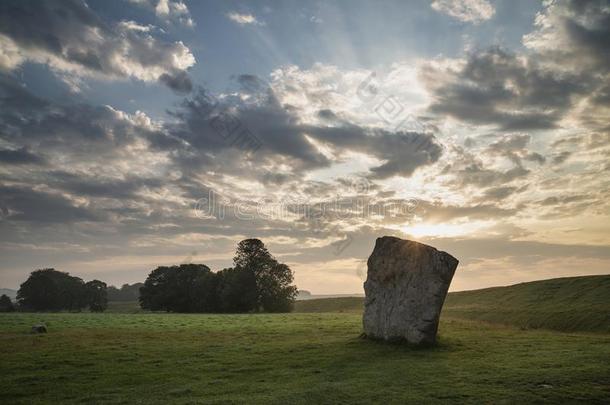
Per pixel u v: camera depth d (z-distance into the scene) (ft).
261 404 54.13
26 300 413.59
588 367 67.56
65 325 154.71
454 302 263.49
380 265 103.35
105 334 121.39
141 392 61.62
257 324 155.84
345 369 73.05
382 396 56.59
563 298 200.44
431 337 91.40
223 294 307.99
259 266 321.32
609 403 53.26
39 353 88.43
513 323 175.83
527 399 54.29
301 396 57.06
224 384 65.36
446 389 58.90
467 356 81.30
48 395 60.80
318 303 388.57
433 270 93.71
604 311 157.07
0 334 121.60
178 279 348.38
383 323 98.78
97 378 69.51
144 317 206.69
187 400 56.90
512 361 74.79
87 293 429.79
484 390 58.03
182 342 104.42
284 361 80.59
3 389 63.36
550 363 71.41
